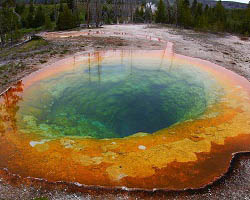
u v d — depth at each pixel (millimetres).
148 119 7855
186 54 14094
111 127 7391
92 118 7828
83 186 4539
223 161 5285
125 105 8719
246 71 11148
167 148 5758
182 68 11898
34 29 35125
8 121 6980
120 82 10586
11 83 9781
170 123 7605
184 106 8453
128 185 4582
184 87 9961
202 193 4441
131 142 6066
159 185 4602
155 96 9391
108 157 5418
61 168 5035
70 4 40062
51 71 11258
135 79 10898
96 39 18375
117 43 16828
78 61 12812
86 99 9016
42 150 5652
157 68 12070
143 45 16297
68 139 6215
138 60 13188
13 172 4910
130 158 5379
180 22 30375
